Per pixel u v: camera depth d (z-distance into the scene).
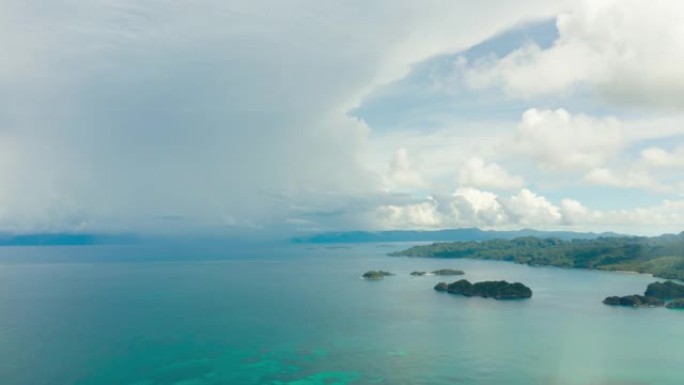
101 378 123.81
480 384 118.75
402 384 118.81
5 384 119.50
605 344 154.38
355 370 129.50
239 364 134.88
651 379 122.12
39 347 151.38
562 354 143.25
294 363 135.75
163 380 122.44
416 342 157.25
